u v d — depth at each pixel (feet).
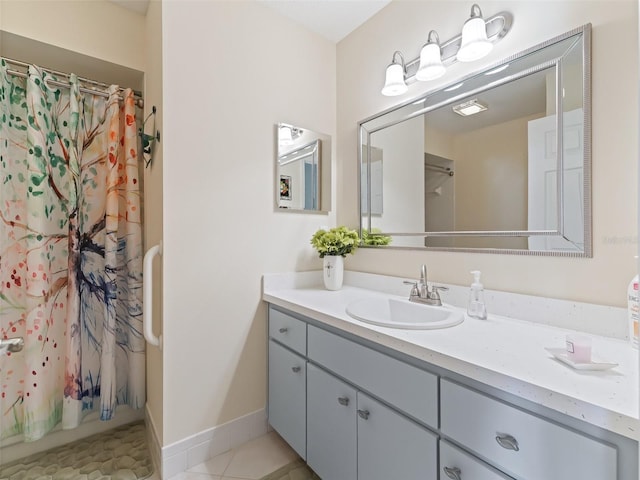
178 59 4.66
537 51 3.70
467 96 4.43
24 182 5.04
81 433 5.54
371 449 3.47
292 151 5.96
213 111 5.00
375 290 5.71
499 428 2.39
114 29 5.54
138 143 6.08
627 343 2.96
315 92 6.36
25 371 4.77
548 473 2.13
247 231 5.38
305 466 4.82
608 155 3.18
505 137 4.02
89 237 5.58
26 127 5.02
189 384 4.77
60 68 5.63
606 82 3.19
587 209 3.31
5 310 4.89
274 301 5.21
